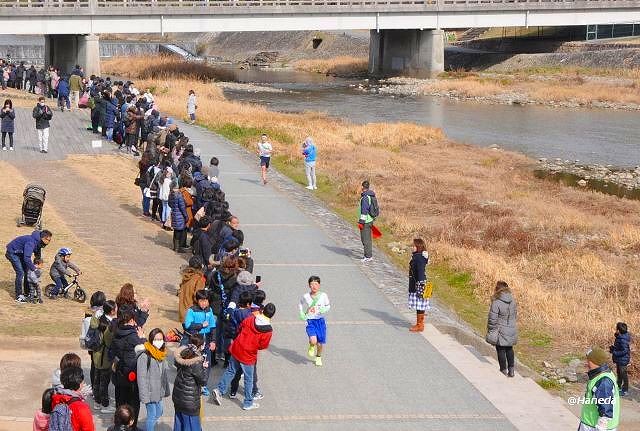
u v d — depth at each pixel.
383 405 17.61
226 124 63.50
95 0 97.12
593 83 109.69
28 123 52.22
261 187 42.47
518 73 119.88
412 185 49.09
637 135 76.62
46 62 101.94
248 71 137.88
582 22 119.00
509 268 32.78
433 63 121.00
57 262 22.66
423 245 22.61
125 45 138.12
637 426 19.52
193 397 14.84
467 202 45.53
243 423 16.45
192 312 17.27
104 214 33.41
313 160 44.72
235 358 17.05
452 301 29.19
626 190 53.94
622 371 21.70
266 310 16.84
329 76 130.62
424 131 70.00
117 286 24.17
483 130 77.62
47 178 37.91
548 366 23.34
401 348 21.28
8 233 27.91
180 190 29.27
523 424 17.02
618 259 36.28
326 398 17.83
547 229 41.12
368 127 69.62
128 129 44.97
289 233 33.62
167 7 100.00
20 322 20.34
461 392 18.55
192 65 122.19
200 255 23.38
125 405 13.01
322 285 26.77
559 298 29.56
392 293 26.36
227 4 104.81
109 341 16.00
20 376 17.58
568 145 70.44
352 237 33.97
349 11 109.50
